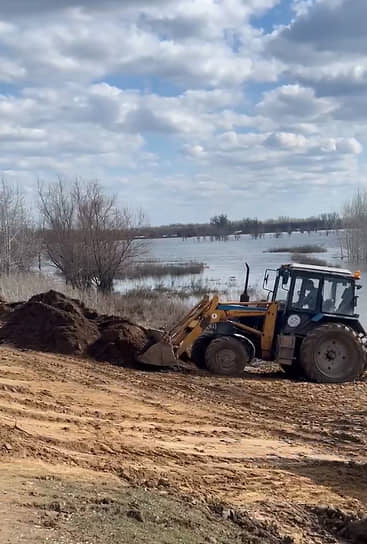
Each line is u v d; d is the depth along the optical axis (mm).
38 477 7457
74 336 17094
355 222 63844
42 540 5516
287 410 12953
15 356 15812
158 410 12141
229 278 48406
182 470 8797
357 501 8156
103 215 37781
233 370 16250
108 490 7309
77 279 37031
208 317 16859
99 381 14203
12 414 10289
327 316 16531
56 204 40281
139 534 6008
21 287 28375
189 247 119188
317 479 8953
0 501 6395
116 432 10219
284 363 16297
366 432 11391
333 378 16016
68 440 9312
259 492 8242
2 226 39219
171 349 16109
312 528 7387
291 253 85062
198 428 11094
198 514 7043
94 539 5711
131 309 28688
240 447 10195
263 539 6859
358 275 16812
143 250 38938
